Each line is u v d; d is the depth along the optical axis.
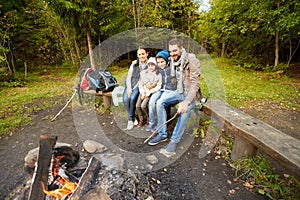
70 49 7.87
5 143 2.35
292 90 4.48
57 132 2.63
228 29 7.09
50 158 1.38
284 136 1.52
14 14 6.37
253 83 5.18
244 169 1.75
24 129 2.73
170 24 7.24
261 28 6.53
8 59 6.85
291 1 5.20
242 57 8.46
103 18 5.94
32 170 1.55
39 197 1.27
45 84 5.68
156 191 1.56
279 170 1.78
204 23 8.05
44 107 3.60
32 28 7.75
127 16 6.55
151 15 6.67
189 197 1.50
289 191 1.49
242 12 6.61
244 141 1.77
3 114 3.23
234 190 1.57
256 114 3.15
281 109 3.37
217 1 7.12
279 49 7.20
